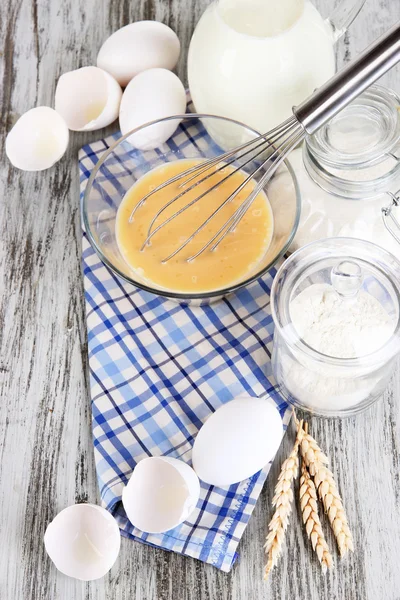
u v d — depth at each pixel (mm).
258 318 682
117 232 688
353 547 611
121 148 699
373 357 593
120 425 648
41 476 648
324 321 604
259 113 686
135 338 676
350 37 789
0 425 663
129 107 707
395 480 635
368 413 656
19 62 800
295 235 679
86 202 667
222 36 665
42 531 632
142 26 736
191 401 654
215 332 678
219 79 674
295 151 712
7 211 735
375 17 796
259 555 618
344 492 633
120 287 693
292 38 656
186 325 680
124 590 615
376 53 577
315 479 618
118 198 698
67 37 809
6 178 747
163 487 604
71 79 733
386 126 628
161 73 710
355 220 661
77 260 715
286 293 619
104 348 670
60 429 661
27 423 663
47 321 696
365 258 624
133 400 655
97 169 684
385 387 645
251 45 655
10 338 691
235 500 623
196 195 692
